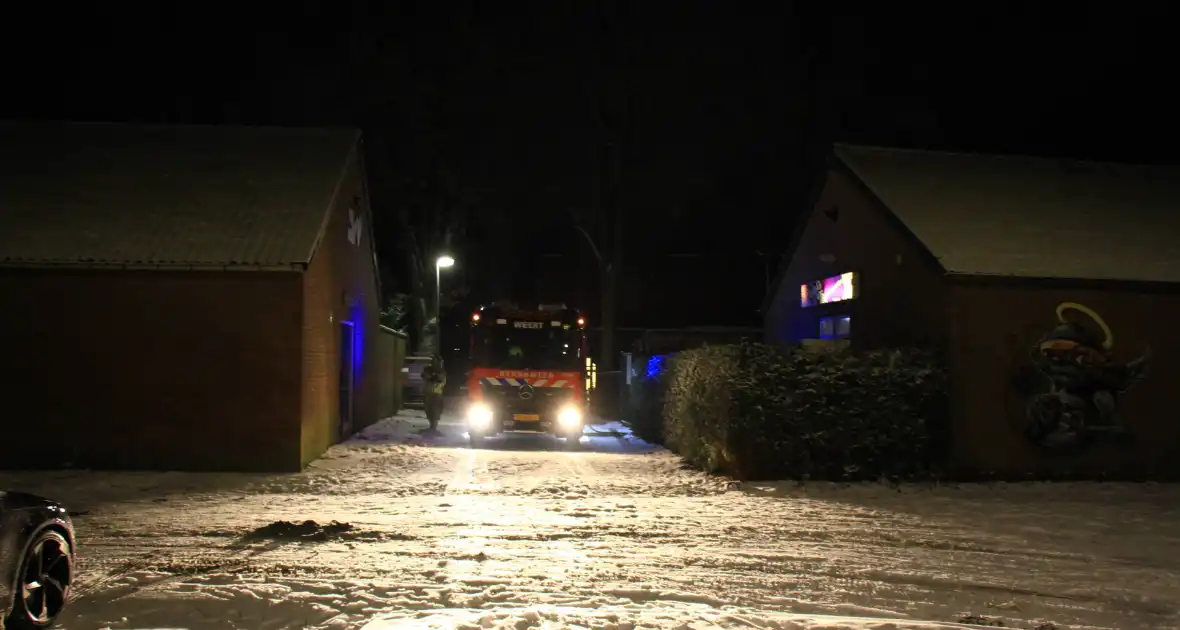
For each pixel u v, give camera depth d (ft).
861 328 69.15
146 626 22.16
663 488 48.93
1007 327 56.03
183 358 52.39
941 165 73.77
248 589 25.26
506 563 29.48
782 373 52.65
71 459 51.90
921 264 59.57
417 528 35.47
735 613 23.85
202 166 65.41
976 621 24.07
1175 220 67.56
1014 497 48.70
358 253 75.25
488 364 72.90
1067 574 30.12
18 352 52.16
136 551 30.66
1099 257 59.47
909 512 42.78
